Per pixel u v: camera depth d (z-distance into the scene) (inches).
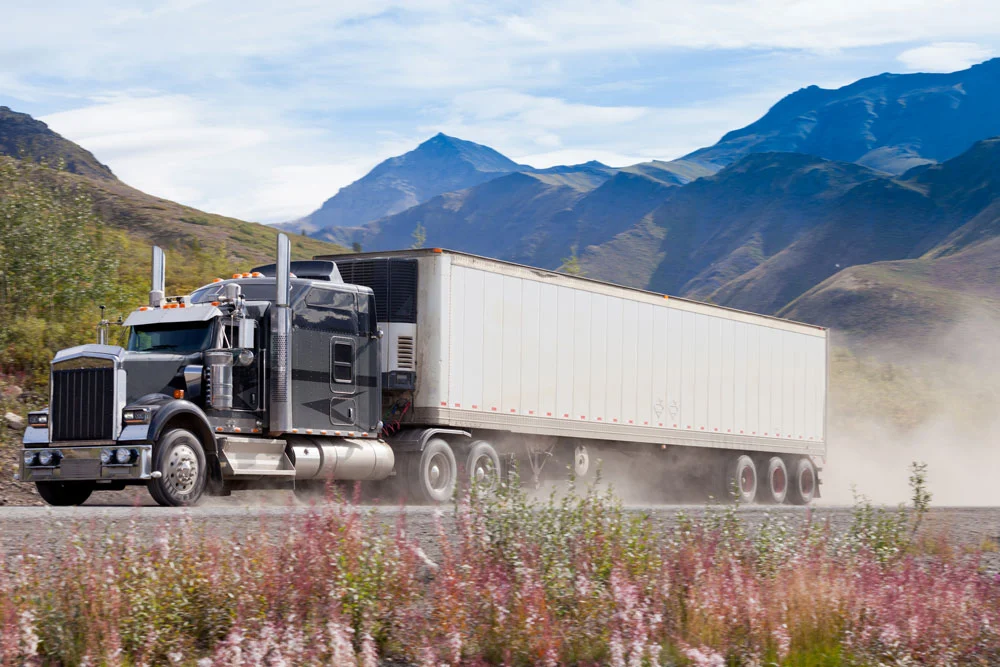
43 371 778.2
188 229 2605.8
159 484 531.2
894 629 306.8
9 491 608.1
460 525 354.0
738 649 297.4
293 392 626.2
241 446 589.9
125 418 530.0
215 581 291.7
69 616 265.4
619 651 262.4
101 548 313.4
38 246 866.8
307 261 689.6
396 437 707.4
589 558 336.2
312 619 274.7
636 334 909.8
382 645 284.8
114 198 2898.6
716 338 1020.5
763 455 1111.0
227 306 596.1
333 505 376.8
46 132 7401.6
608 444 895.7
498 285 764.6
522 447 799.1
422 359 713.0
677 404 958.4
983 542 559.5
